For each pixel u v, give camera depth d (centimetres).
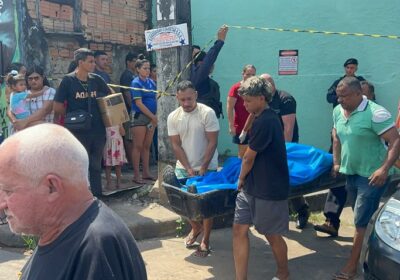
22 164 148
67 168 151
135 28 904
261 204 378
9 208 152
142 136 669
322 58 801
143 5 920
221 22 882
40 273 150
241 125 579
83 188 156
